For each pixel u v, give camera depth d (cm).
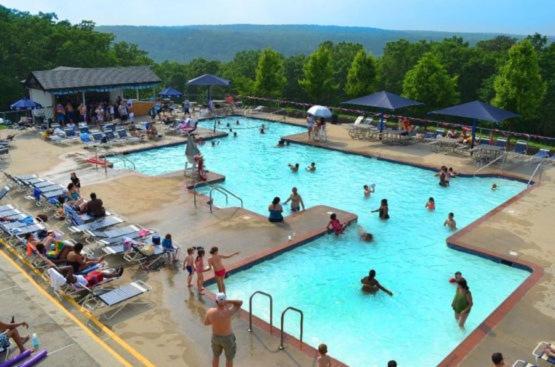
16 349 962
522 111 3303
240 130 3453
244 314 1128
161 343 1015
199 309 1151
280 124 3628
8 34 4747
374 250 1581
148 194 1997
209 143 3062
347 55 8394
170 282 1280
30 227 1513
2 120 3262
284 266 1455
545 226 1695
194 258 1315
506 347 1025
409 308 1251
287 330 1148
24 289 1220
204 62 10262
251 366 941
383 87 6594
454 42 6366
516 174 2333
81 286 1181
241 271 1400
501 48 7362
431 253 1564
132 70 3669
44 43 5088
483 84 5244
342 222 1731
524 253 1484
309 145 2964
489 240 1582
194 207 1850
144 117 3684
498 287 1351
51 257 1305
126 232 1501
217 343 883
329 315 1216
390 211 1948
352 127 3241
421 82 4034
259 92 4756
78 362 931
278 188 2238
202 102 5644
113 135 2930
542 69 4753
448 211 1950
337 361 970
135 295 1136
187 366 943
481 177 2350
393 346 1097
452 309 1245
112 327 1070
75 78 3322
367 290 1320
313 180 2353
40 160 2491
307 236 1595
